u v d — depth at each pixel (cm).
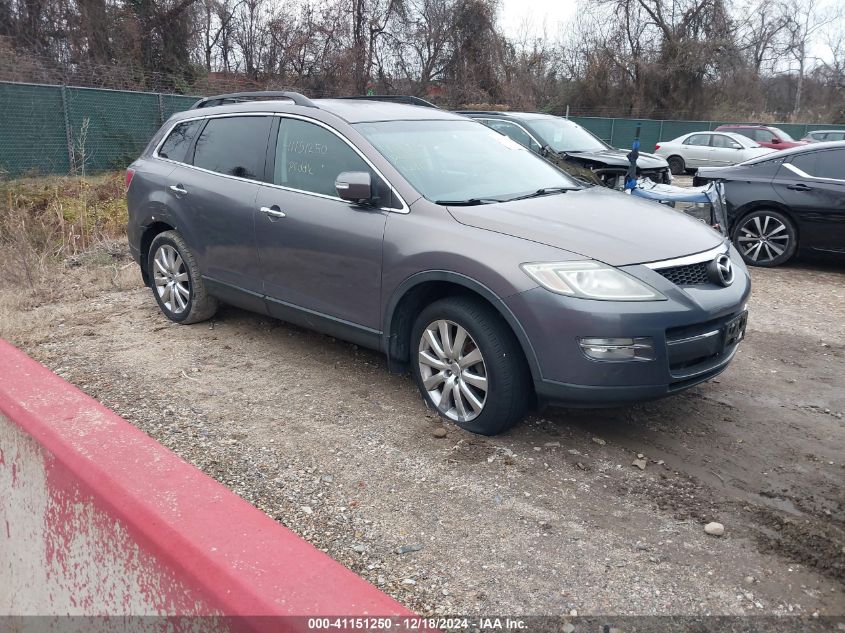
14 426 186
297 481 333
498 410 364
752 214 851
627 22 3566
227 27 2848
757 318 626
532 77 3488
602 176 1113
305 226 446
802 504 319
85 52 2409
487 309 367
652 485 334
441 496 321
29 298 673
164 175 564
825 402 438
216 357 501
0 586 212
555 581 262
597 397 342
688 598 254
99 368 479
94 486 148
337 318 441
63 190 1177
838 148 809
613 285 341
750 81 3709
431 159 445
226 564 121
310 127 468
